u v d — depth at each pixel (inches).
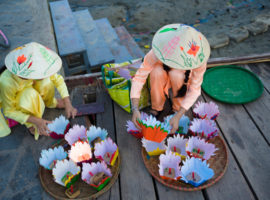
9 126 77.7
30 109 68.6
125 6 209.5
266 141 73.9
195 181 61.1
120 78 78.8
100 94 92.3
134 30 181.3
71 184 60.7
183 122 74.5
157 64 70.7
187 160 60.6
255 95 87.5
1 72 64.1
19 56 58.0
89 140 70.0
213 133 67.6
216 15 193.6
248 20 184.7
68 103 73.9
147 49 162.6
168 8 203.9
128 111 82.2
